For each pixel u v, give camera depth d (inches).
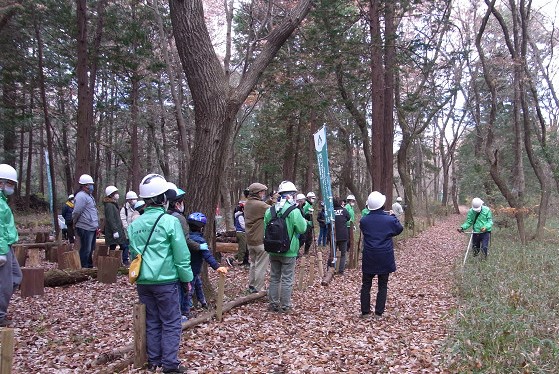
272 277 297.4
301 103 663.1
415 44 635.5
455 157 1813.5
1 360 138.9
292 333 251.6
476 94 989.2
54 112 1005.2
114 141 1382.9
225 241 584.4
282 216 287.9
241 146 1246.9
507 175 1135.6
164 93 1048.2
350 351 224.4
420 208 1652.3
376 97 639.8
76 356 205.2
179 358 201.8
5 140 997.2
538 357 188.2
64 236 666.2
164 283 179.0
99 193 1379.2
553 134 858.1
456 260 526.6
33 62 788.6
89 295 327.6
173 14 281.1
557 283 333.4
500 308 241.4
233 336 237.3
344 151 1312.7
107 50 734.5
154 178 184.2
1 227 235.6
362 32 651.5
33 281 318.3
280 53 612.4
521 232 635.5
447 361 197.0
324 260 538.3
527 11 661.3
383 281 290.7
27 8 645.3
